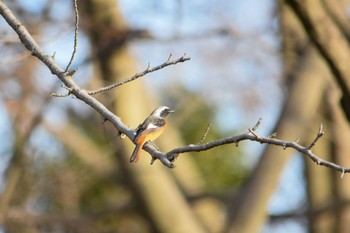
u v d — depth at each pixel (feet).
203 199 59.93
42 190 64.69
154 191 55.47
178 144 62.13
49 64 23.44
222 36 56.44
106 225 73.00
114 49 52.95
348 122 38.04
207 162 76.54
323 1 35.88
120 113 53.42
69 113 67.31
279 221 60.03
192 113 74.90
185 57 22.36
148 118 25.04
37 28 49.60
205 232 59.57
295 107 55.93
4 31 39.01
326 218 61.16
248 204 55.77
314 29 35.50
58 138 65.82
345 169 19.12
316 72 56.29
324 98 58.85
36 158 63.77
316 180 62.54
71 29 41.09
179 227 56.29
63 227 61.00
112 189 75.25
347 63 35.86
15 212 58.90
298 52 57.21
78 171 65.77
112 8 51.57
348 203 58.54
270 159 55.88
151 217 56.13
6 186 59.16
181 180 62.75
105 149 69.72
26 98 57.41
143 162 55.01
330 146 61.98
